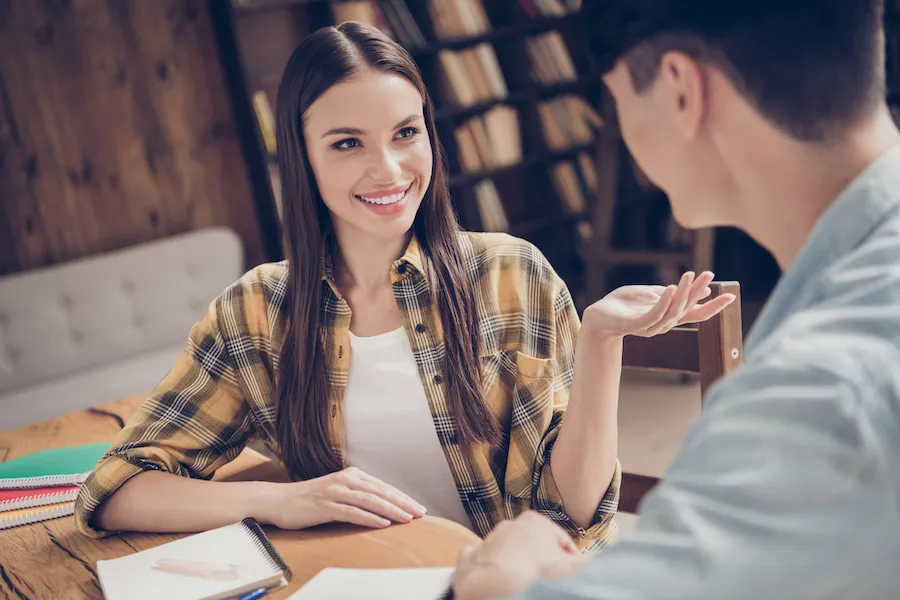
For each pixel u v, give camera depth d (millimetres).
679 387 3842
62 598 1056
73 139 4078
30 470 1450
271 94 4309
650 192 5367
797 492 456
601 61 641
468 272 1366
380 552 1068
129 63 4168
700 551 466
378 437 1353
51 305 3811
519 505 1328
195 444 1343
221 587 1000
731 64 568
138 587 1018
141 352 4016
